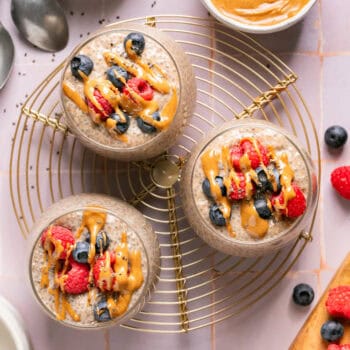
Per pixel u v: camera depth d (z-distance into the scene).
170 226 0.60
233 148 0.52
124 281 0.51
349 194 0.58
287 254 0.60
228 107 0.59
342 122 0.60
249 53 0.61
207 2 0.57
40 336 0.61
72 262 0.52
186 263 0.61
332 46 0.60
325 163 0.60
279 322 0.60
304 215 0.52
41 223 0.53
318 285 0.60
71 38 0.61
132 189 0.60
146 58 0.53
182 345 0.61
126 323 0.61
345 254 0.60
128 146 0.53
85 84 0.53
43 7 0.60
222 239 0.52
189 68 0.55
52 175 0.61
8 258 0.61
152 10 0.61
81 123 0.53
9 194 0.61
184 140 0.61
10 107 0.61
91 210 0.52
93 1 0.61
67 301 0.52
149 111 0.52
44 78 0.61
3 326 0.60
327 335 0.57
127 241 0.52
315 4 0.60
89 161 0.61
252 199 0.52
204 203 0.52
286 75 0.60
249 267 0.60
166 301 0.61
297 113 0.60
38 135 0.61
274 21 0.57
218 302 0.59
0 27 0.60
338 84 0.60
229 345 0.61
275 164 0.52
